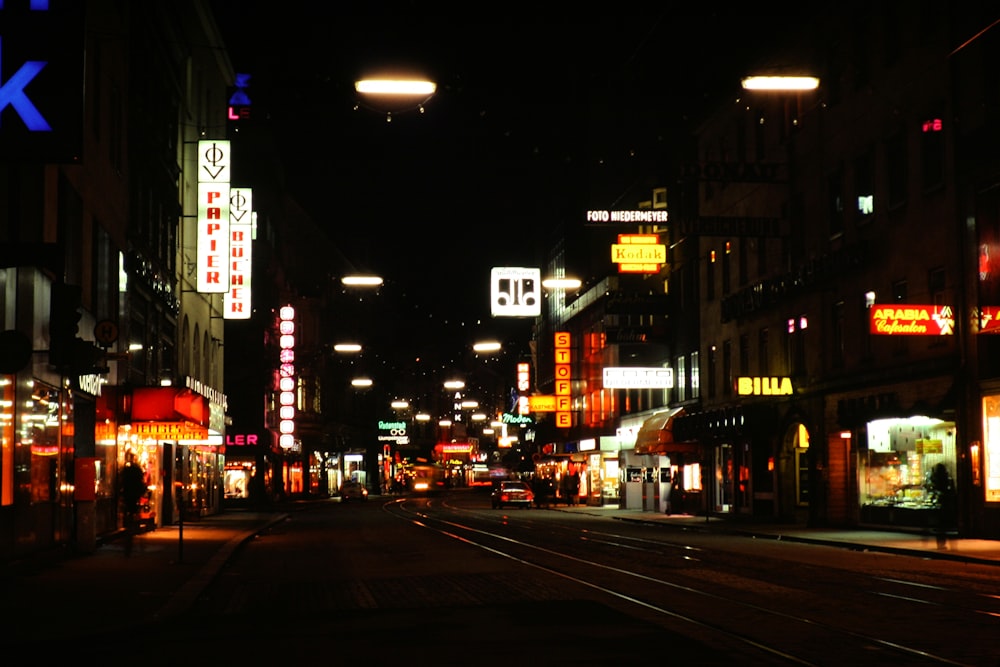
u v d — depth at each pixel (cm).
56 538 2503
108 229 3103
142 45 3631
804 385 4238
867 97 3806
